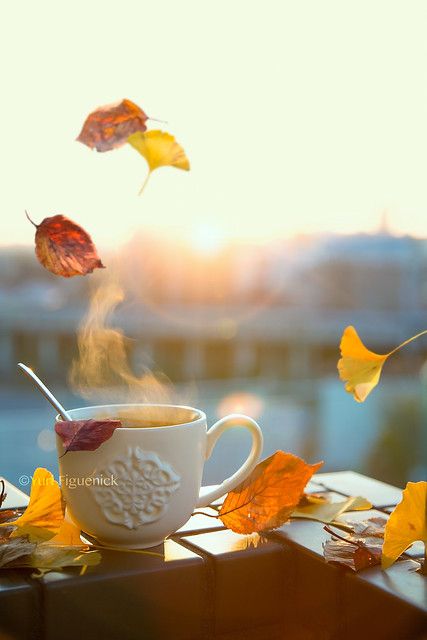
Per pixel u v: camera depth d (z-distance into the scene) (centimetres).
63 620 66
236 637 71
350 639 67
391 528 68
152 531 71
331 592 69
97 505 70
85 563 68
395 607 64
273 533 74
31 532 70
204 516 79
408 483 68
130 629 67
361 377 73
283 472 74
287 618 72
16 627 65
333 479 91
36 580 66
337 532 74
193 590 69
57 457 72
